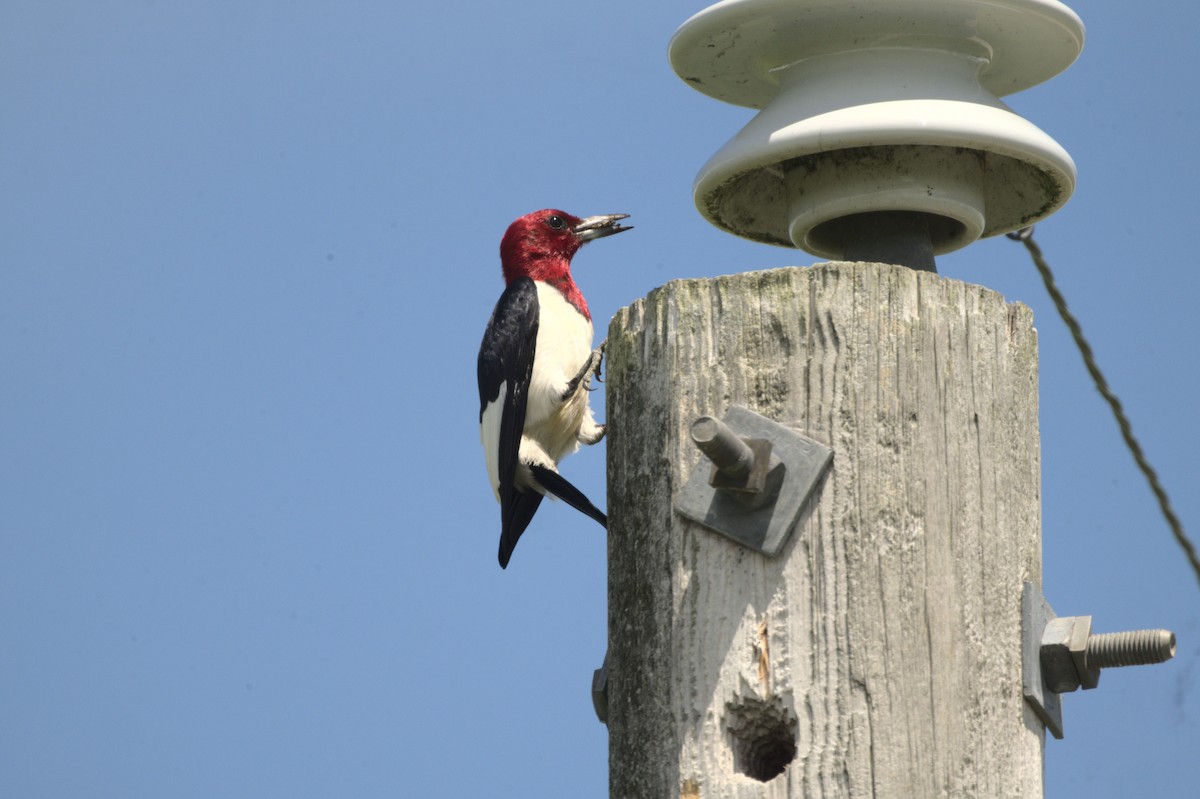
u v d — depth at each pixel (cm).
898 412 607
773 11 683
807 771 580
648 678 623
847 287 616
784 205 764
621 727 634
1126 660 618
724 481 599
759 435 609
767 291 625
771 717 598
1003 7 676
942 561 600
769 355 619
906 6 673
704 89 760
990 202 743
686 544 619
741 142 692
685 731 605
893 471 601
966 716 591
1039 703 619
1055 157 681
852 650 585
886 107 662
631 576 640
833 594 592
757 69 736
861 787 573
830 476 601
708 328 632
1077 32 702
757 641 598
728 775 595
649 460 640
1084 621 634
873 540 594
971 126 659
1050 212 731
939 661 589
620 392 663
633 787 620
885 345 612
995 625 611
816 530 599
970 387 624
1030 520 646
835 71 692
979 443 622
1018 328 659
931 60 688
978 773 589
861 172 689
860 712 580
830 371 609
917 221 705
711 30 705
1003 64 727
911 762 577
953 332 625
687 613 614
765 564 604
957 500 610
